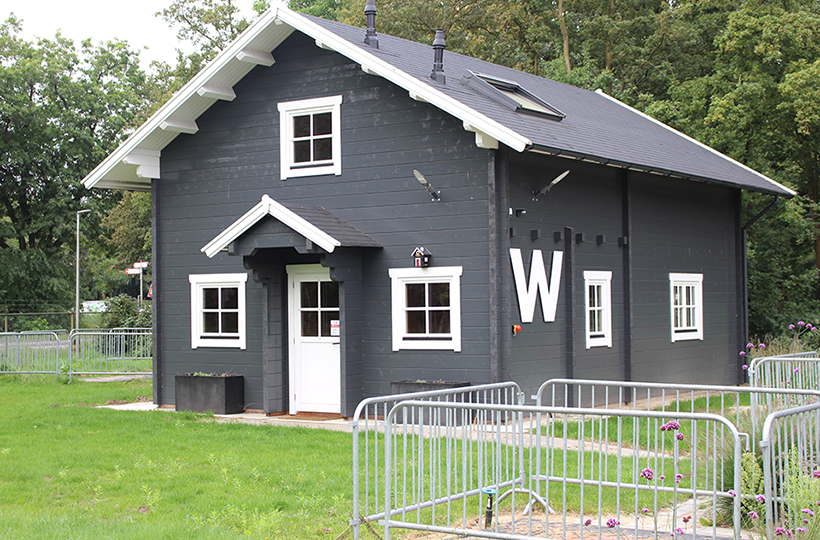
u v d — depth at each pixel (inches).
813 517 230.5
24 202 1872.5
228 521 309.1
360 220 585.6
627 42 1318.9
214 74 617.3
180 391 627.2
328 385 601.0
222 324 645.9
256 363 627.8
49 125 1770.4
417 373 561.6
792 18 975.0
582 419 278.1
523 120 576.4
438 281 557.0
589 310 619.8
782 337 784.9
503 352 534.6
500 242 538.0
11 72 1733.5
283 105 619.5
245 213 613.0
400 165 572.4
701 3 1219.9
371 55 561.9
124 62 1971.0
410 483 358.9
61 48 1889.8
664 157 685.3
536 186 569.0
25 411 613.3
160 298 668.7
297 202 612.7
